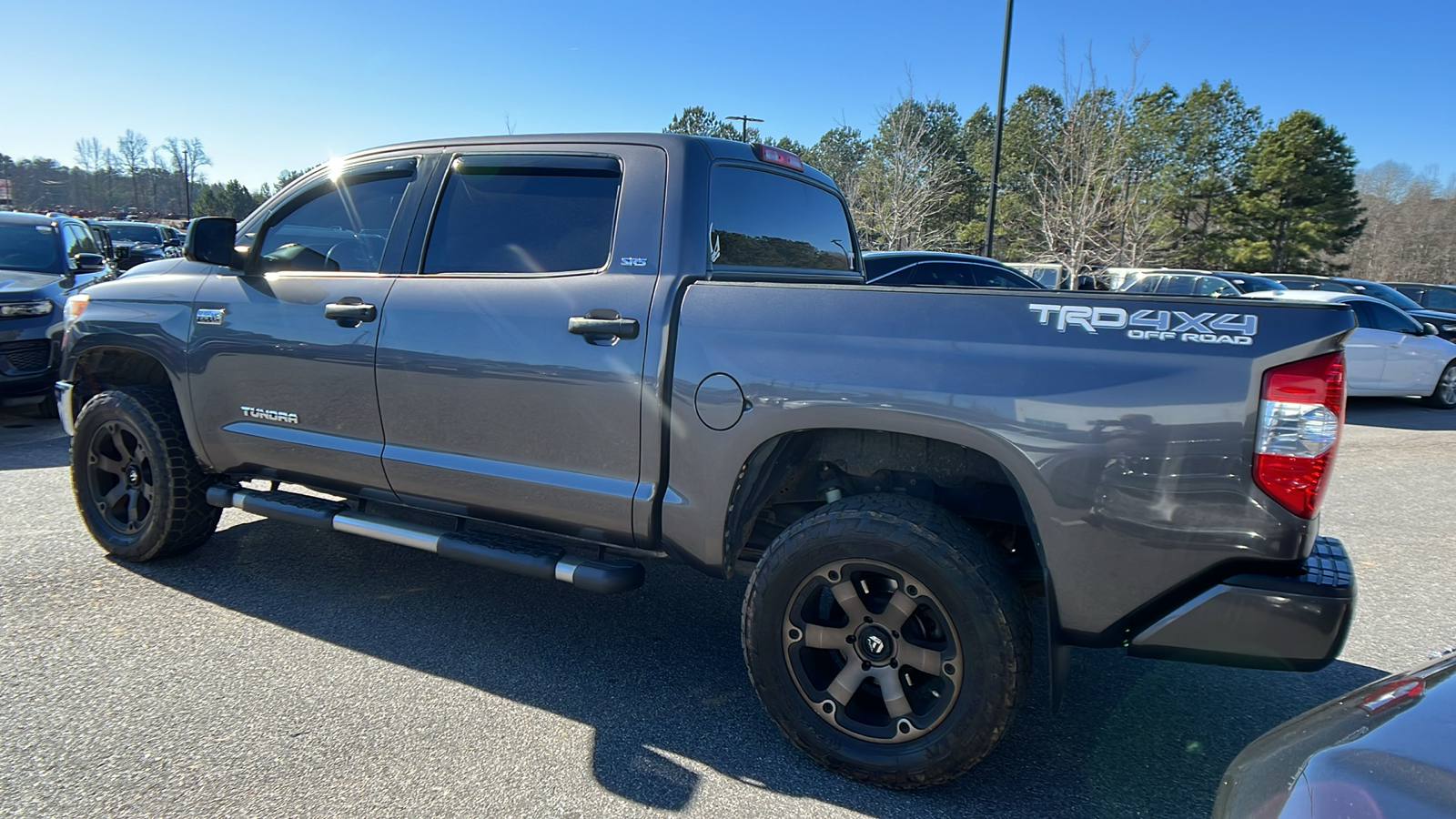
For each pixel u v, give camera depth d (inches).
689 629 145.3
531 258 124.2
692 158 118.7
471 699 118.6
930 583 94.3
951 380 93.3
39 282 304.0
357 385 133.6
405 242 134.4
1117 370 87.1
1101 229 810.2
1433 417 433.1
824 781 102.0
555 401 116.6
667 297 111.2
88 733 106.3
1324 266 1694.1
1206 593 85.0
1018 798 99.7
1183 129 1589.6
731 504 107.2
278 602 149.6
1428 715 58.0
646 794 98.1
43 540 177.5
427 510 134.0
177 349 150.9
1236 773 64.9
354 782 98.0
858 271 176.7
